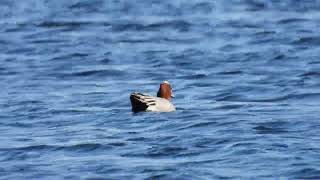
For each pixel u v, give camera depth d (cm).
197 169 3650
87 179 3569
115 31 7612
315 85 5484
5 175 3641
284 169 3622
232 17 8050
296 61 6300
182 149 3947
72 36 7438
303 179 3525
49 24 7912
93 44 7106
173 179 3550
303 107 4881
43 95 5322
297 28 7462
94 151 3972
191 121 4466
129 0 8881
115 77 5944
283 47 6781
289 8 8344
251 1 8662
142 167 3700
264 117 4569
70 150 3994
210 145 4000
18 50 6950
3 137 4288
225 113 4688
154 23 7838
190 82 5694
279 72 5922
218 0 8756
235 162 3728
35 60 6562
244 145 3962
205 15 8169
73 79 5903
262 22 7781
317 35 7125
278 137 4109
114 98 5197
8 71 6166
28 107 4953
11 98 5247
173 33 7462
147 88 5566
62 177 3603
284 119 4478
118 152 3938
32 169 3712
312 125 4344
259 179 3519
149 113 4631
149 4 8719
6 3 8906
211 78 5803
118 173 3631
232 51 6675
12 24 7956
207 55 6562
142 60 6475
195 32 7469
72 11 8500
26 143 4131
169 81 5750
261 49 6706
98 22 7950
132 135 4225
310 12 8169
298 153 3816
